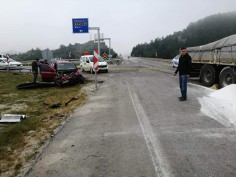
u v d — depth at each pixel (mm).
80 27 32031
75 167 5047
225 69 13281
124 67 38188
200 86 14562
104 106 10328
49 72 19531
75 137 6762
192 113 8359
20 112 10625
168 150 5555
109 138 6512
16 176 4914
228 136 6176
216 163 4855
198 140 6016
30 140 6914
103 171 4820
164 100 10680
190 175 4480
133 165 4969
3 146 6637
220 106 9031
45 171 4977
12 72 31219
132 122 7758
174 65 33406
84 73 28922
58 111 10297
